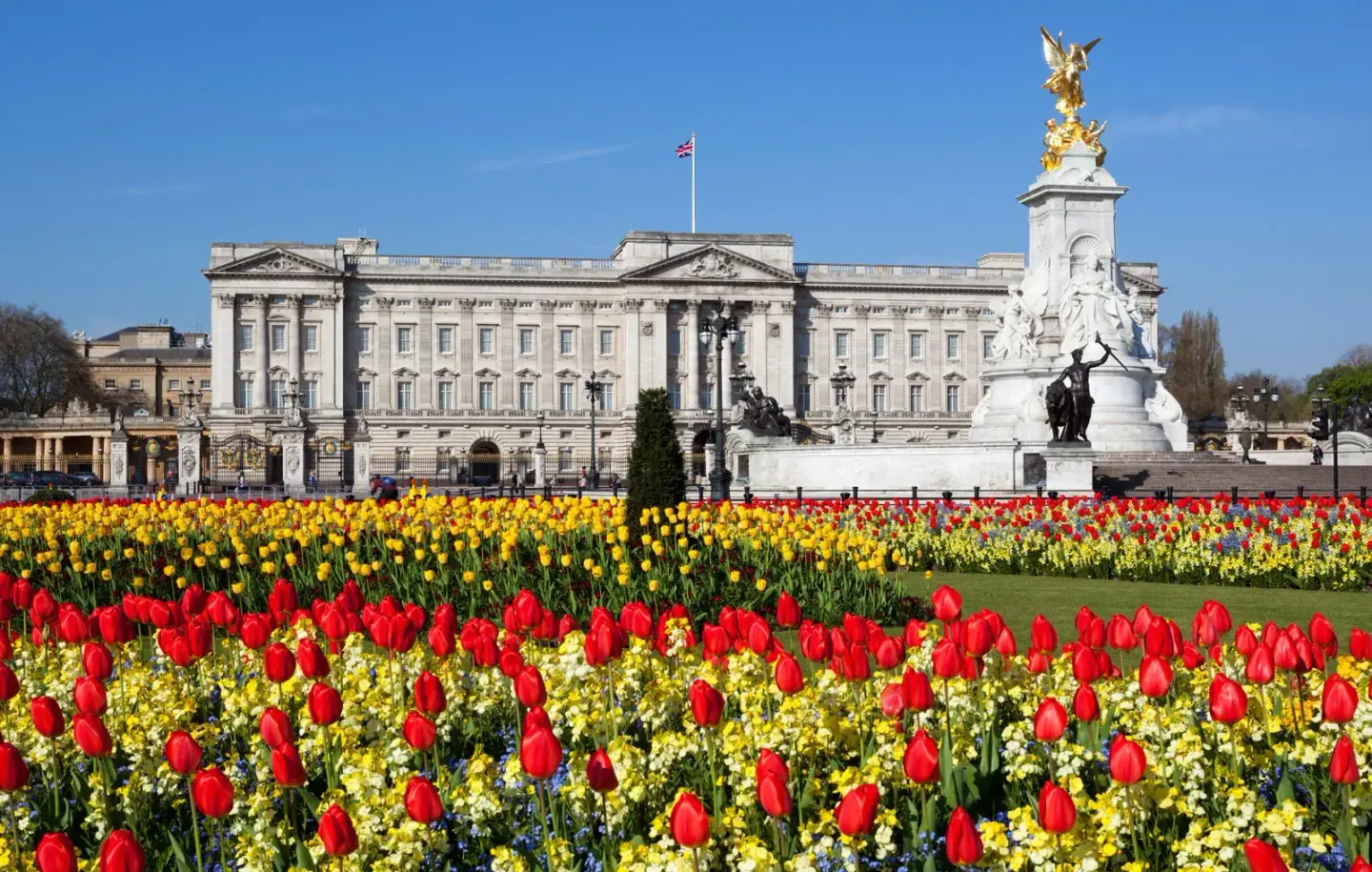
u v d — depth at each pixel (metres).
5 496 82.06
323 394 141.25
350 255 145.62
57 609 16.42
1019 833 8.13
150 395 187.12
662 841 8.37
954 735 10.91
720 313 52.78
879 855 8.58
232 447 131.38
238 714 12.55
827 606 22.89
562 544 28.81
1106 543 31.02
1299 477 60.31
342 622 13.09
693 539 28.77
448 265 146.12
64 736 11.55
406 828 8.84
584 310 148.00
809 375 152.38
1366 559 28.36
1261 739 10.70
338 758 11.03
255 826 9.48
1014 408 67.50
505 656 11.46
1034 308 69.31
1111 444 64.75
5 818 10.11
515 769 9.95
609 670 11.83
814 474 60.34
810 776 9.88
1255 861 6.74
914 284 154.25
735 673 12.24
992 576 31.47
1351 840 8.80
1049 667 12.32
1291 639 10.86
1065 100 70.38
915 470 57.72
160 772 11.03
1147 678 10.23
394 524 30.84
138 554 29.58
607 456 146.88
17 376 159.50
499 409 146.00
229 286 139.38
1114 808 8.44
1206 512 33.75
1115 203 69.62
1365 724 10.52
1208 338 173.62
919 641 13.05
